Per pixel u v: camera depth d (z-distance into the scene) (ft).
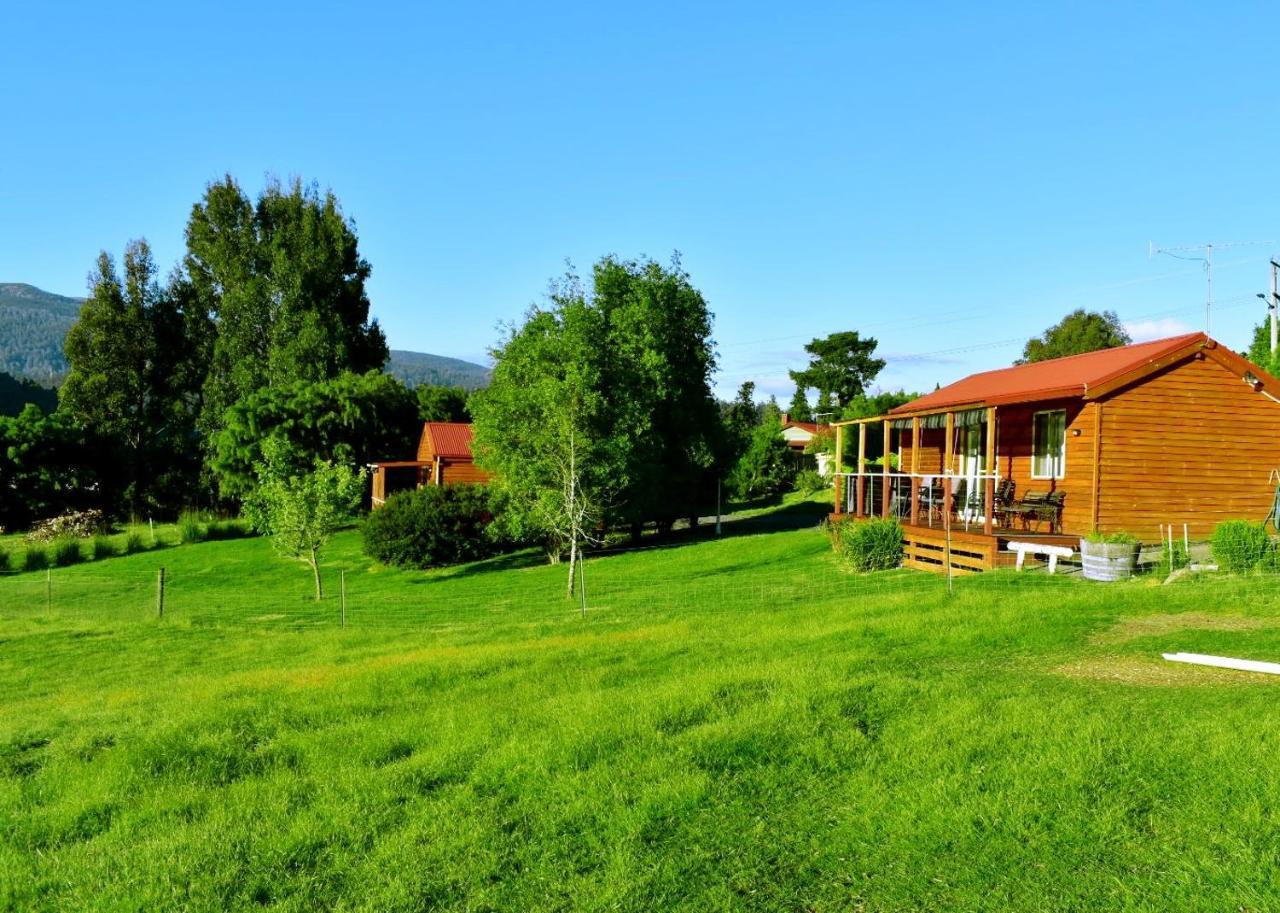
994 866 15.64
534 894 15.87
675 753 21.43
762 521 128.57
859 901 14.98
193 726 28.14
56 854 19.01
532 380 88.33
